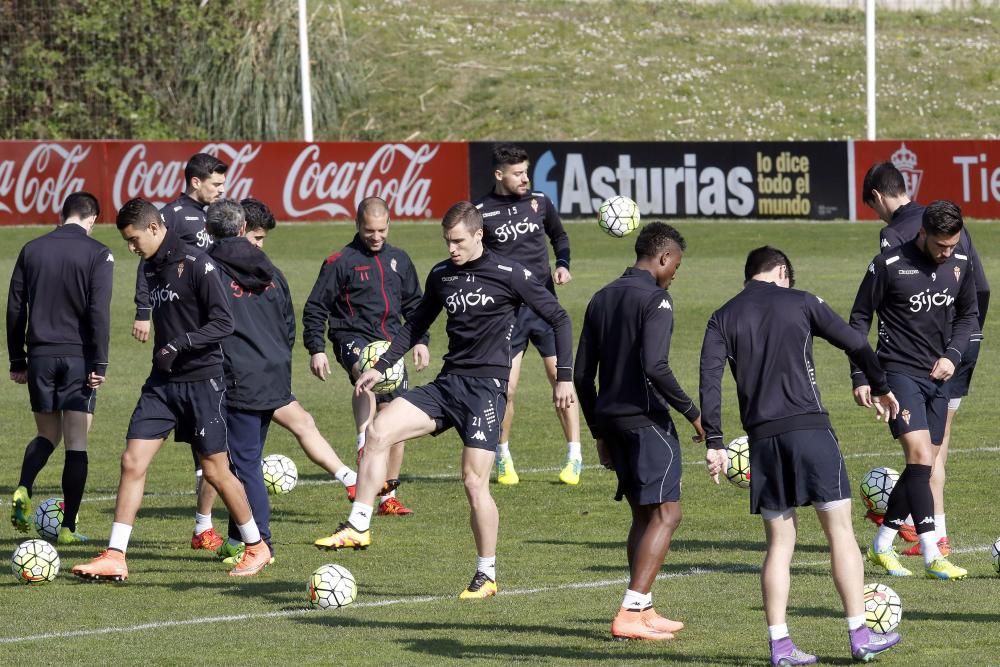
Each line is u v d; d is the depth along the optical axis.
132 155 103.75
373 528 34.75
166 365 28.66
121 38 126.94
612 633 24.20
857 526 34.06
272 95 126.44
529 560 30.89
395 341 29.16
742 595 27.45
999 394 52.88
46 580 29.20
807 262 88.62
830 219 106.00
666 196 106.50
